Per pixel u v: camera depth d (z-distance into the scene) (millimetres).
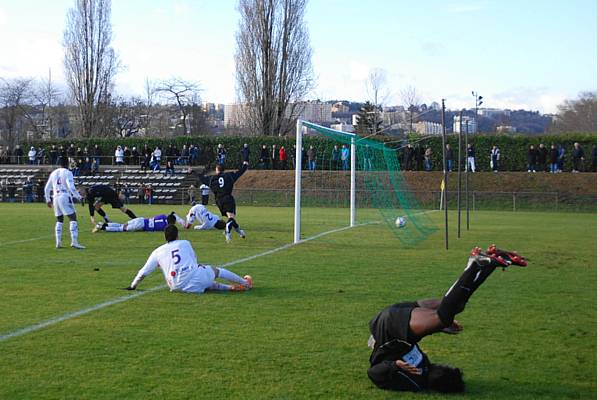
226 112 106188
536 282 11766
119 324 8156
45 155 53906
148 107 78375
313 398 5605
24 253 15367
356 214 31453
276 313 8867
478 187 41688
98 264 13516
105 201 20859
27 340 7383
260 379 6086
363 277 12055
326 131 20453
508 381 6137
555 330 8086
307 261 14289
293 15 54406
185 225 22172
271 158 50094
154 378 6078
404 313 5738
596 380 6176
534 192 39406
